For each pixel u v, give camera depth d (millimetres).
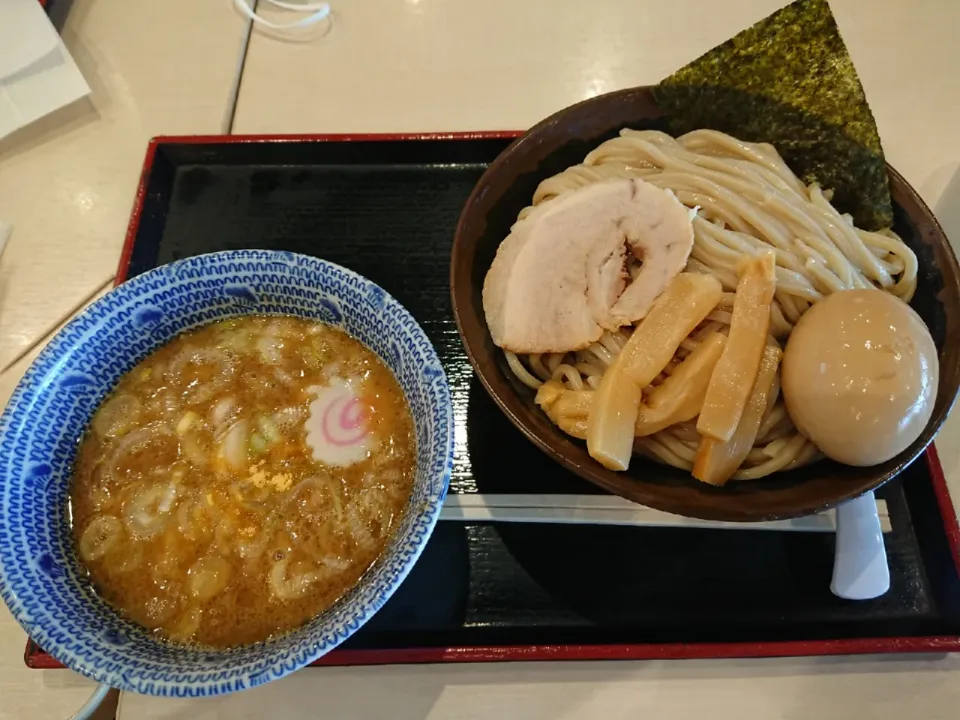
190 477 267
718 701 271
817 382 256
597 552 294
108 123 409
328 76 424
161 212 372
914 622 282
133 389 279
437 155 384
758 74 312
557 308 306
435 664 276
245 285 279
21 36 397
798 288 299
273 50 435
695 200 320
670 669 276
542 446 264
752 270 281
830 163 318
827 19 292
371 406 274
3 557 226
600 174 330
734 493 265
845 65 295
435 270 356
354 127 404
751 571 291
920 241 300
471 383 328
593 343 306
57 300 358
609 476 260
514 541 296
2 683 272
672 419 274
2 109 399
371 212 372
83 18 445
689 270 313
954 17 433
